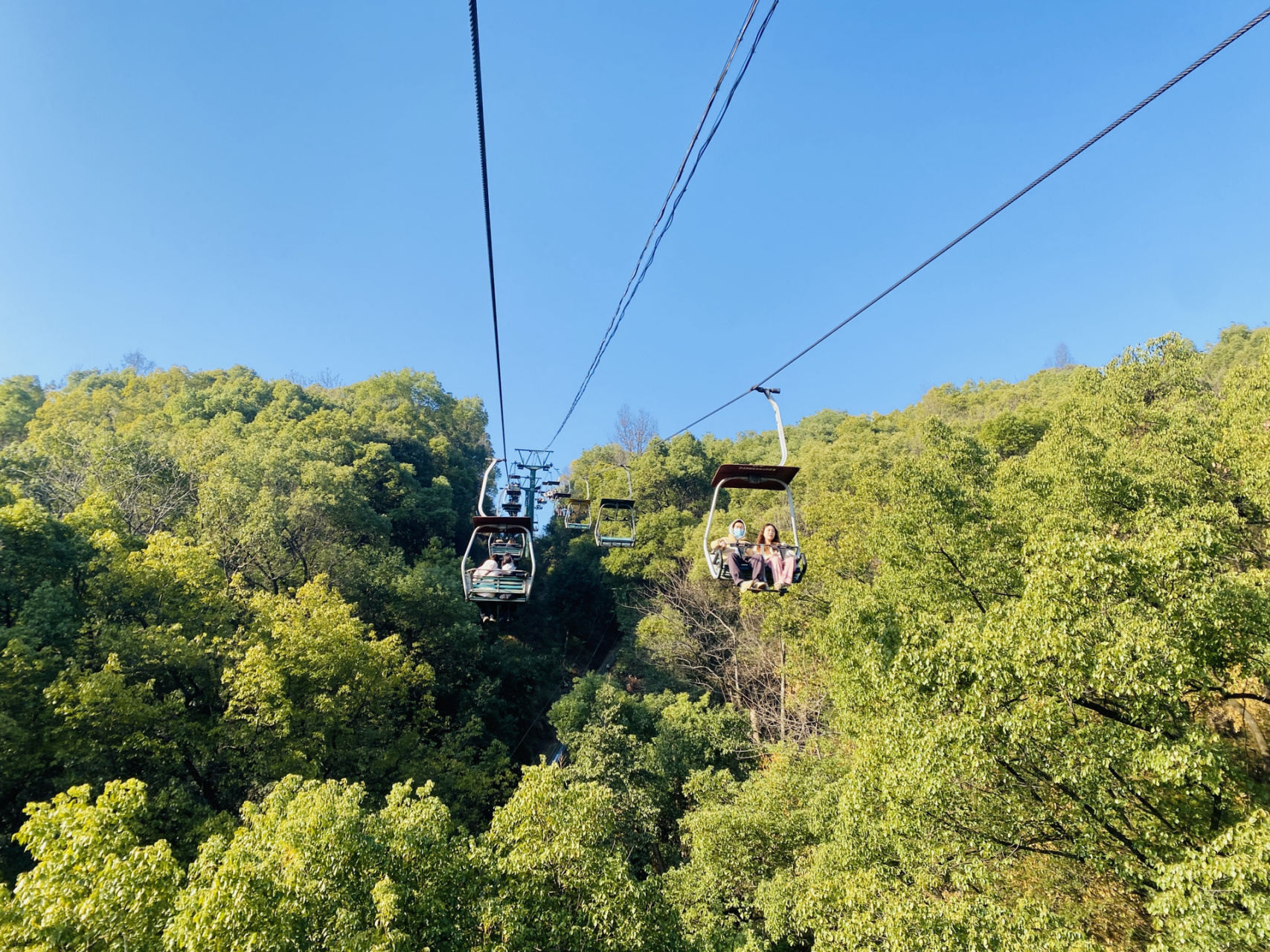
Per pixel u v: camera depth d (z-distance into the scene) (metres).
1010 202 6.08
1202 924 7.82
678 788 25.61
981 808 11.26
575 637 48.28
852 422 68.75
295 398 60.88
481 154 5.61
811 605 25.31
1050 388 64.62
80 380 67.56
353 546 37.81
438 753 26.19
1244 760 13.76
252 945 8.96
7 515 20.25
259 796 19.67
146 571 21.95
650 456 55.62
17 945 8.94
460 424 83.19
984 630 11.85
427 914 10.69
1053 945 8.87
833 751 21.31
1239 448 18.55
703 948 14.55
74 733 17.61
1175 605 9.95
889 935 10.05
